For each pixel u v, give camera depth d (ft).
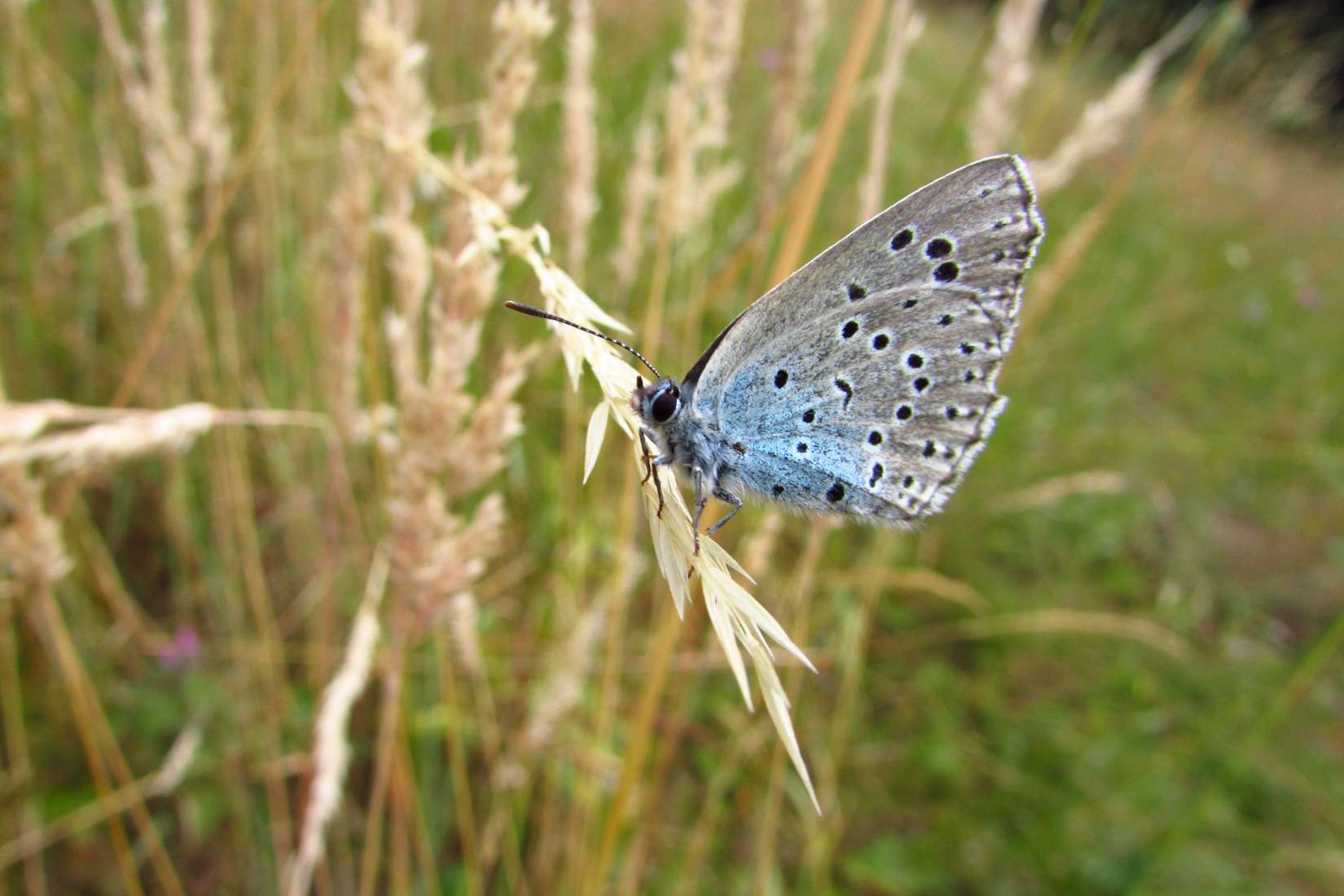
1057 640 0.37
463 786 0.20
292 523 0.26
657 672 0.17
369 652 0.16
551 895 0.22
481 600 0.26
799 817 0.28
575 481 0.25
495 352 0.27
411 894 0.24
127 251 0.22
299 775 0.25
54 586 0.23
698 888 0.25
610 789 0.25
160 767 0.24
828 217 0.36
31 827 0.22
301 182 0.27
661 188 0.20
